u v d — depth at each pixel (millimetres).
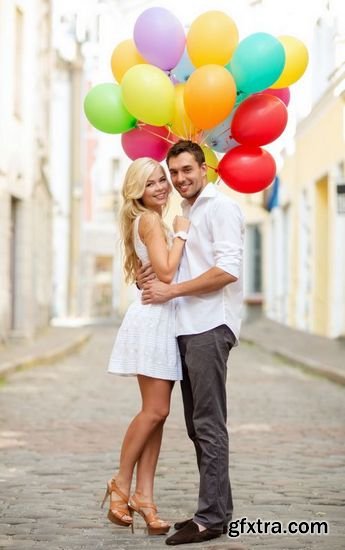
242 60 5688
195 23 5852
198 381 5508
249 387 14070
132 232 5734
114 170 45906
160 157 6195
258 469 7746
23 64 22469
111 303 47031
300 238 28172
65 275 44594
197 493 6844
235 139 5895
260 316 34719
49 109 29297
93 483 7176
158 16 5910
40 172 26078
